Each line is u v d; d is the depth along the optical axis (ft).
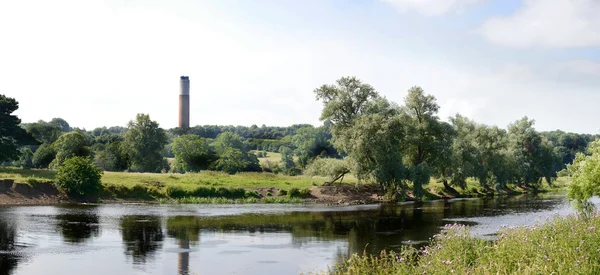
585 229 62.75
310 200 214.48
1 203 167.22
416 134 239.91
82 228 113.70
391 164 221.25
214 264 78.28
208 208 172.76
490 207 185.88
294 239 103.60
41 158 339.98
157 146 397.19
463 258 53.93
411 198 234.38
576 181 98.37
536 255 50.57
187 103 607.37
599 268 45.44
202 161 410.52
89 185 185.57
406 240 102.37
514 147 335.06
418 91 246.47
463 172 263.29
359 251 89.56
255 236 107.65
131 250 88.48
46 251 85.87
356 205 199.11
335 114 238.07
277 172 426.92
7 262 76.95
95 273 71.05
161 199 195.21
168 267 75.66
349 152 228.02
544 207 183.93
